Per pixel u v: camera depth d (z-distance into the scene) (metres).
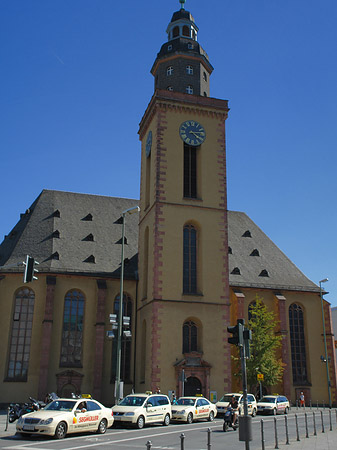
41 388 48.88
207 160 54.53
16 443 22.70
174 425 33.28
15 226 62.78
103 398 51.66
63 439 24.62
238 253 65.25
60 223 61.09
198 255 51.41
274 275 63.41
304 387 57.84
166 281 48.78
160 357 46.28
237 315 56.06
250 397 41.66
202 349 47.75
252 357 52.38
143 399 32.38
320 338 60.66
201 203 52.72
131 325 54.75
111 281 55.69
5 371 50.62
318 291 62.25
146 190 56.91
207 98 56.31
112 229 63.53
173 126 54.25
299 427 31.80
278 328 58.06
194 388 46.59
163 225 50.50
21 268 53.47
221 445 23.09
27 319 52.47
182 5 62.41
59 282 53.81
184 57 57.97
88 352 52.62
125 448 21.42
